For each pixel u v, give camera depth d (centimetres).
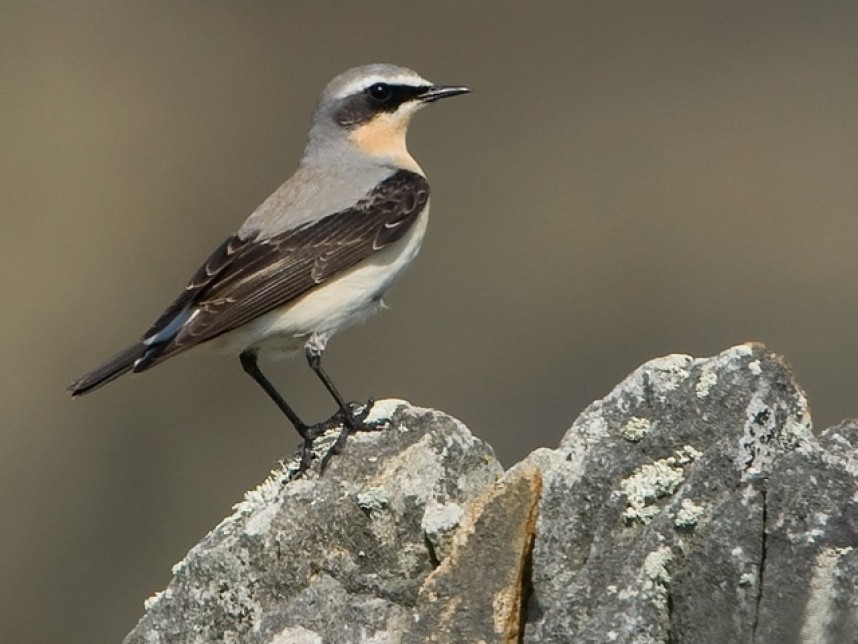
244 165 2258
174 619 708
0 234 2041
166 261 2094
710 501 612
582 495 658
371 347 1914
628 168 2247
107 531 1758
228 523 742
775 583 582
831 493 589
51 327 1941
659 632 600
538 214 2166
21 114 2208
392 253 1010
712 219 2150
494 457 736
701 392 656
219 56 2367
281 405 971
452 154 2292
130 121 2244
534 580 651
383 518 700
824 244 2097
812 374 1909
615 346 1988
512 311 2014
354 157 1060
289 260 977
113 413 1812
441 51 2472
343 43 2453
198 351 985
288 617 670
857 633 569
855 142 2234
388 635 661
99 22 2350
